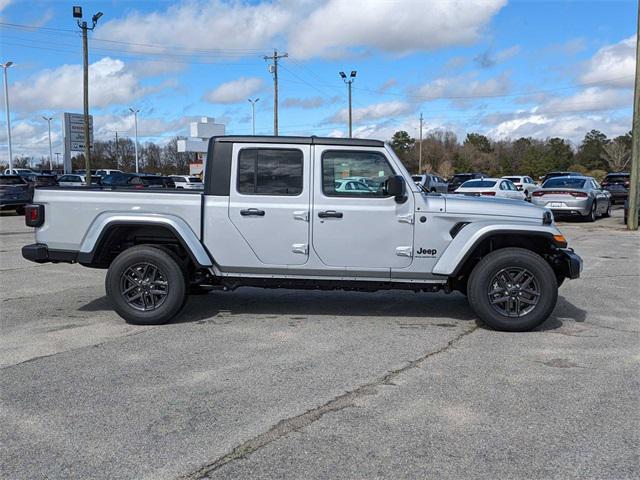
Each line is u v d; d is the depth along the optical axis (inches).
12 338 230.7
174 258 249.4
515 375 187.8
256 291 330.0
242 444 139.2
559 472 126.3
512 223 241.3
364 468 127.8
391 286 253.3
